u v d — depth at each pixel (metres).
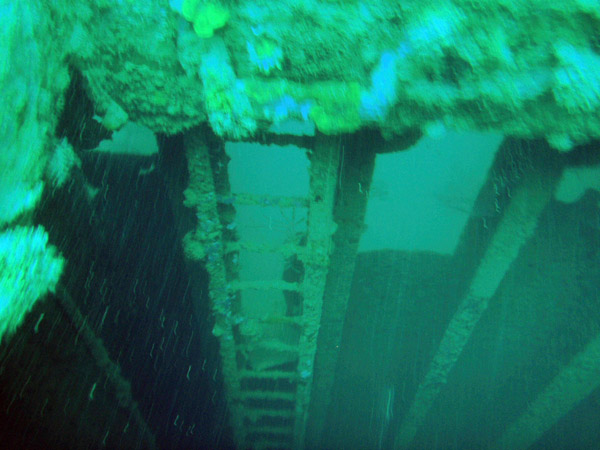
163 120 2.45
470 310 4.46
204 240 3.40
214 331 4.31
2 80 1.59
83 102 2.40
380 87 2.09
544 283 4.80
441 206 17.86
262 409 5.90
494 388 6.18
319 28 2.00
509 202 3.61
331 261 4.01
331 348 5.17
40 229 1.74
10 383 2.84
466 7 1.89
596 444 6.15
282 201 3.26
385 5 1.93
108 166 4.20
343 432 7.75
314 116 2.18
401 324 5.94
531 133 2.13
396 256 5.35
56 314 3.18
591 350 4.39
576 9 1.81
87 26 2.12
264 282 3.97
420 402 5.99
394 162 20.84
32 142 1.79
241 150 23.89
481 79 2.01
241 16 2.02
